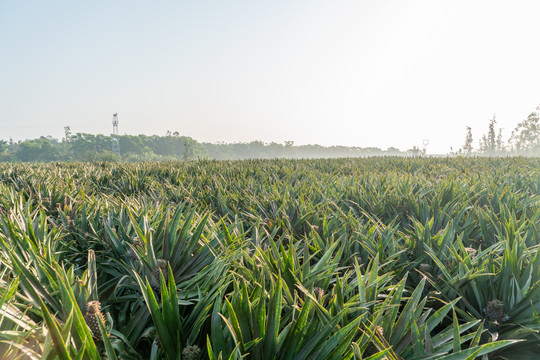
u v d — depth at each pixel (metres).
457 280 2.50
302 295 2.30
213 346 1.68
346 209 5.28
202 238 2.99
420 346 1.74
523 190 6.69
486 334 2.27
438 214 4.59
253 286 2.29
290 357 1.68
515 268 2.54
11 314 1.73
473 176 8.38
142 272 2.61
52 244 3.18
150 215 3.96
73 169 13.59
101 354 1.75
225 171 11.20
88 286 2.18
